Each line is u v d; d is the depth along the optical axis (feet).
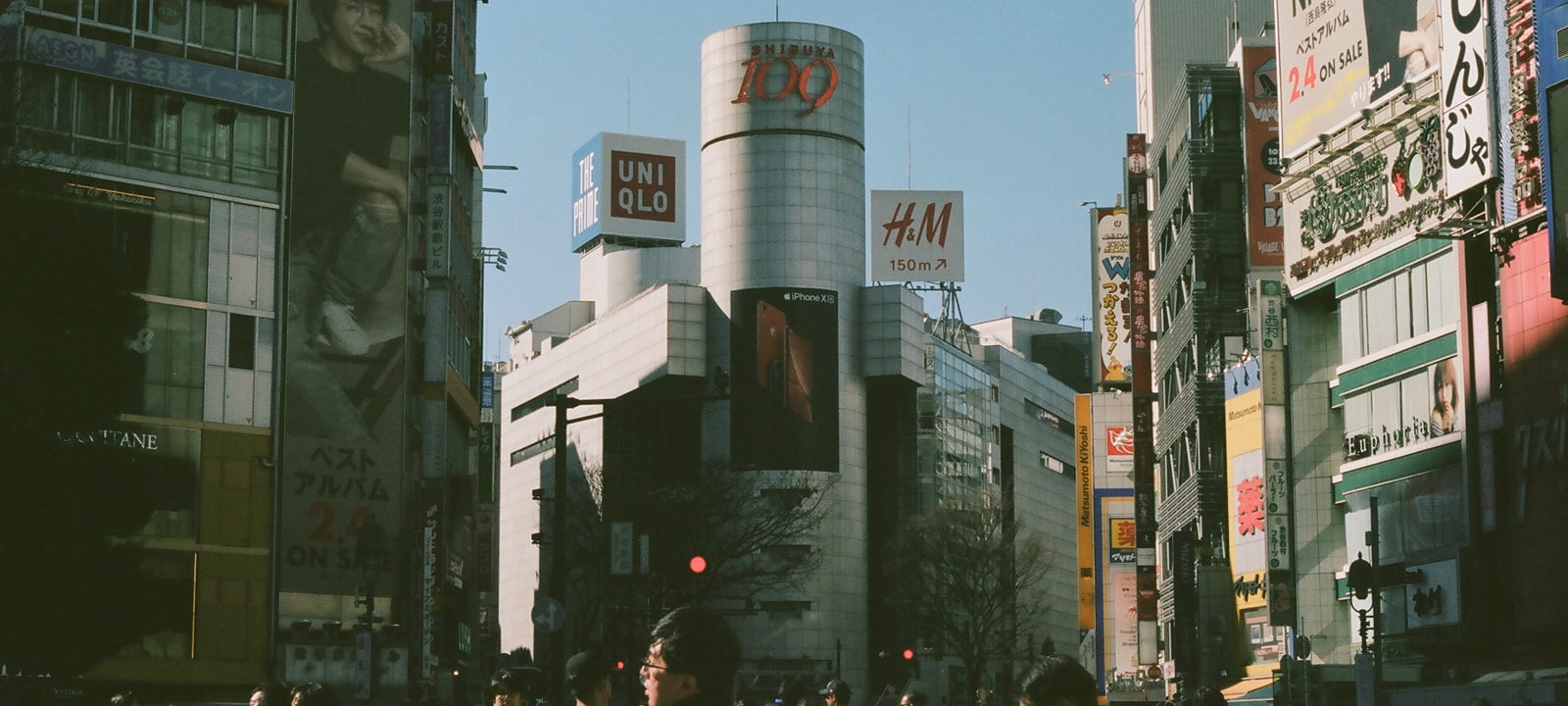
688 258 612.29
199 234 216.54
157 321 212.02
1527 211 184.14
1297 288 241.35
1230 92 281.54
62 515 126.72
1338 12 227.81
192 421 213.25
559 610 122.42
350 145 229.45
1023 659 513.86
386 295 229.86
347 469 223.71
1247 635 256.11
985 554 416.05
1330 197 233.76
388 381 228.02
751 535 407.03
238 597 213.46
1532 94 181.68
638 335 519.19
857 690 489.67
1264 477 240.73
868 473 522.47
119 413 138.62
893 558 433.07
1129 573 382.42
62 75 206.28
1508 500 190.49
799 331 498.69
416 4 243.60
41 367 123.34
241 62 222.07
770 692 475.72
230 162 220.43
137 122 212.64
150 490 140.46
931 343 528.63
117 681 202.59
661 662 24.85
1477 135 192.13
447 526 264.11
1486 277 198.39
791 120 509.76
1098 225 367.04
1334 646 234.38
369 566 222.89
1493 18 188.24
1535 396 183.73
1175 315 305.94
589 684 38.86
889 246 556.10
